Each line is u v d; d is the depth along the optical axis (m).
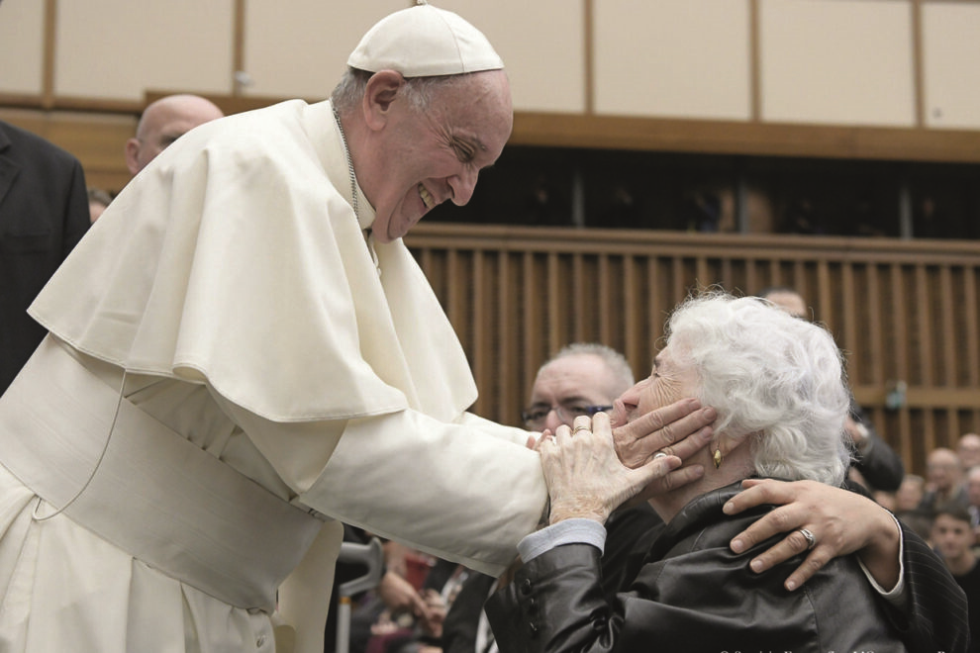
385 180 2.17
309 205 2.01
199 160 2.03
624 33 9.09
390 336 2.08
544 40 9.01
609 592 2.75
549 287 8.91
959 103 9.30
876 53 9.30
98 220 2.14
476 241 8.89
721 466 2.07
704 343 2.10
